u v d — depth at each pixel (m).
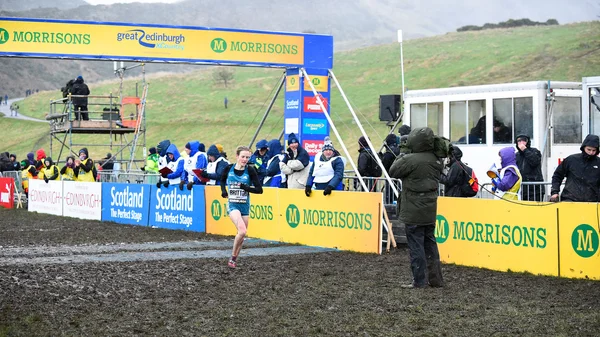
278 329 6.67
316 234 13.11
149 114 72.19
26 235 14.96
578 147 16.00
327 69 17.09
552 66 59.00
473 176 11.87
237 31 16.61
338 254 11.89
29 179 22.47
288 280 9.30
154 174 17.72
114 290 8.52
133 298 8.07
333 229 12.77
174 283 9.03
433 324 6.89
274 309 7.52
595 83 14.86
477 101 16.62
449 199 11.14
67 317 7.09
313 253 12.03
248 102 72.75
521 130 15.91
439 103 17.33
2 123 77.75
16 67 163.12
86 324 6.80
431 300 8.04
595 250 9.28
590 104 14.95
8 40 15.68
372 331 6.61
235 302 7.88
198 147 15.96
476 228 10.73
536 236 9.92
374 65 81.00
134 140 24.86
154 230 15.95
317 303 7.83
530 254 10.01
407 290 8.65
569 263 9.56
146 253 11.95
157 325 6.79
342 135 50.72
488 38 85.06
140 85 90.25
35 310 7.38
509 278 9.62
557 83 15.78
